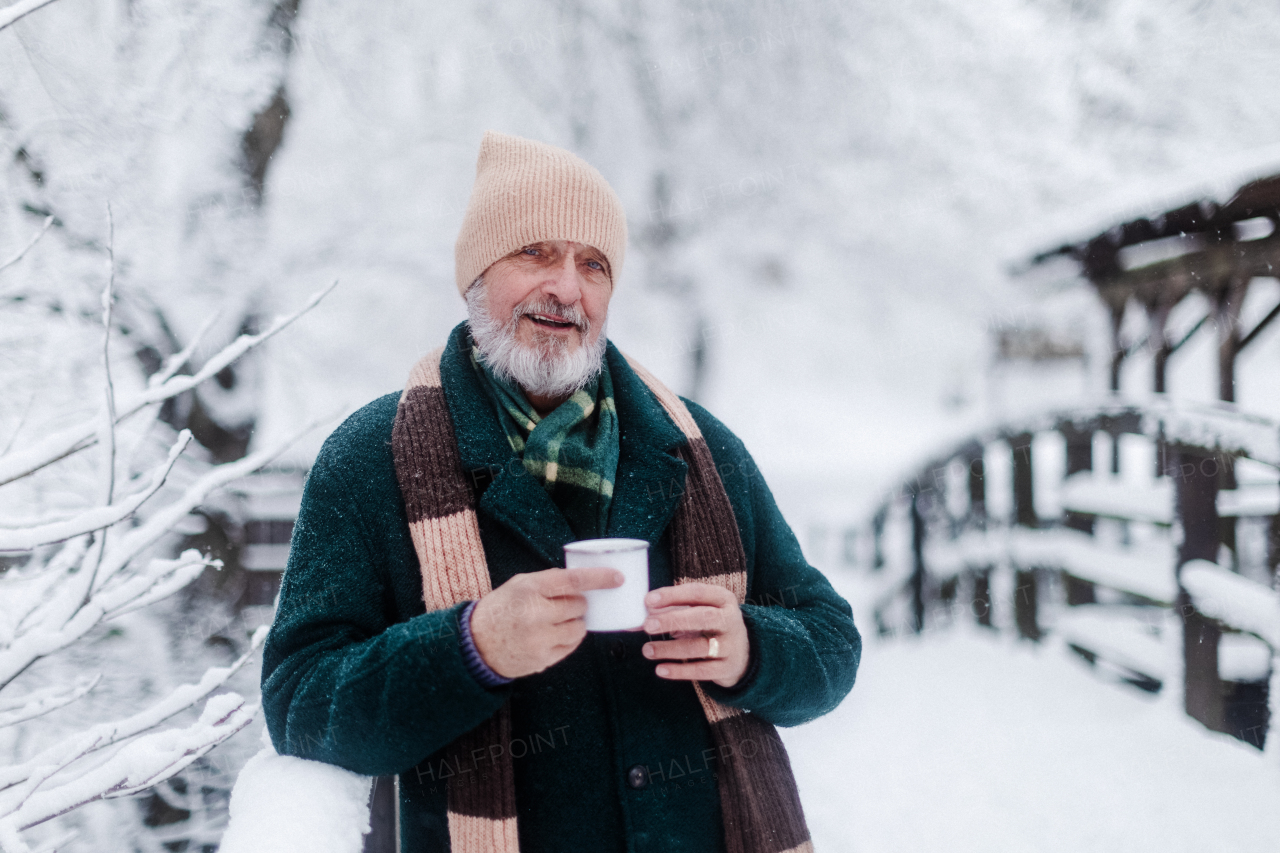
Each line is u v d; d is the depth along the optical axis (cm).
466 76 602
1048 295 874
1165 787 292
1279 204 324
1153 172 785
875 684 434
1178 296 421
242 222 372
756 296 1088
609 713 109
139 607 115
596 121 812
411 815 112
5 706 134
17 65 299
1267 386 1124
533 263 122
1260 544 392
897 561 606
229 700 106
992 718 373
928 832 278
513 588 89
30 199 299
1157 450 410
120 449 197
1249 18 704
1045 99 799
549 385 121
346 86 465
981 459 521
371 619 109
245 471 117
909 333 1224
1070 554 455
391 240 488
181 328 359
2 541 91
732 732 115
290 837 84
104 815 253
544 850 105
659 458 122
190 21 359
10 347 281
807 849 114
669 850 107
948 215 931
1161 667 370
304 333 418
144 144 338
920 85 823
